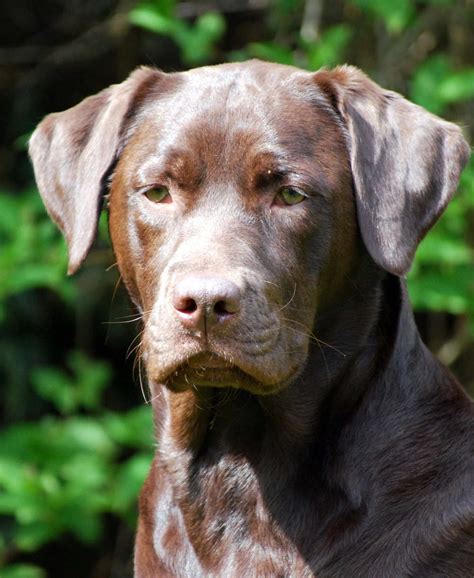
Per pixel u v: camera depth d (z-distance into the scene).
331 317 7.05
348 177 7.05
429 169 7.09
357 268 7.12
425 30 14.40
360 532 6.72
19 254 12.34
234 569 6.86
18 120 16.00
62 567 16.61
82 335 15.69
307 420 6.91
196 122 6.91
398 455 6.92
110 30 15.48
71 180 7.62
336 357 7.03
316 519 6.79
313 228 6.84
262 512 6.87
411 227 6.98
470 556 6.72
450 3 13.31
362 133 7.06
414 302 12.13
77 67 16.34
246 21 16.08
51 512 12.45
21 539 12.48
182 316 6.25
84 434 12.72
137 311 7.44
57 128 7.84
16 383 15.17
